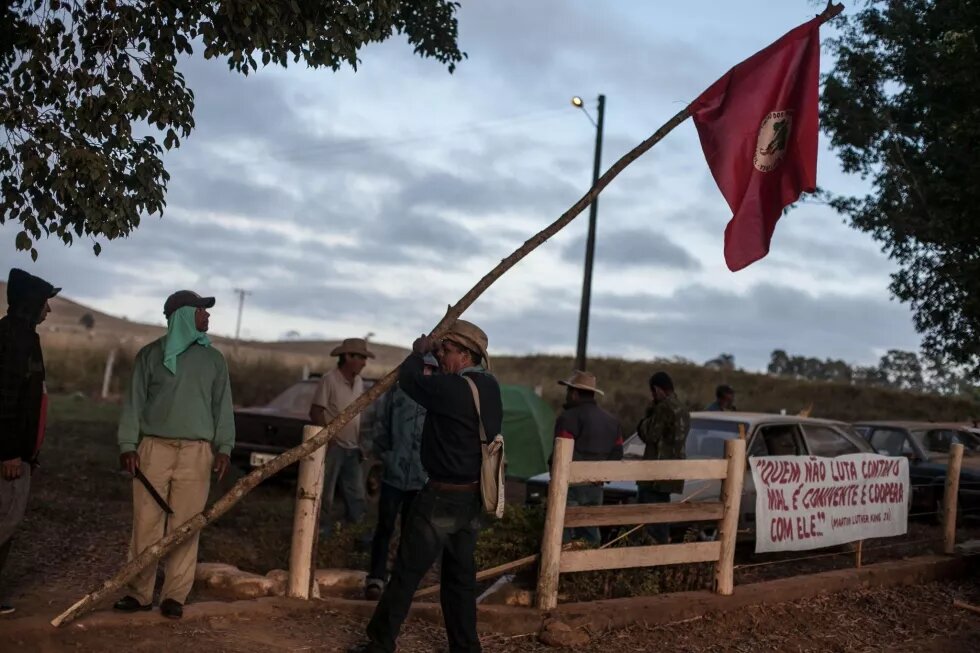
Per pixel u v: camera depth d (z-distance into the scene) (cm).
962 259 1326
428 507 536
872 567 921
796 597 809
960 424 1606
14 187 613
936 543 1122
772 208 658
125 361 3184
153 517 567
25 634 521
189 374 571
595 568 695
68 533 840
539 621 652
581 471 681
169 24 664
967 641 746
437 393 534
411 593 540
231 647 546
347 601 649
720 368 4816
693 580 780
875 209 1359
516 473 1600
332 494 867
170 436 566
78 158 604
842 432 1157
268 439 1316
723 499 769
